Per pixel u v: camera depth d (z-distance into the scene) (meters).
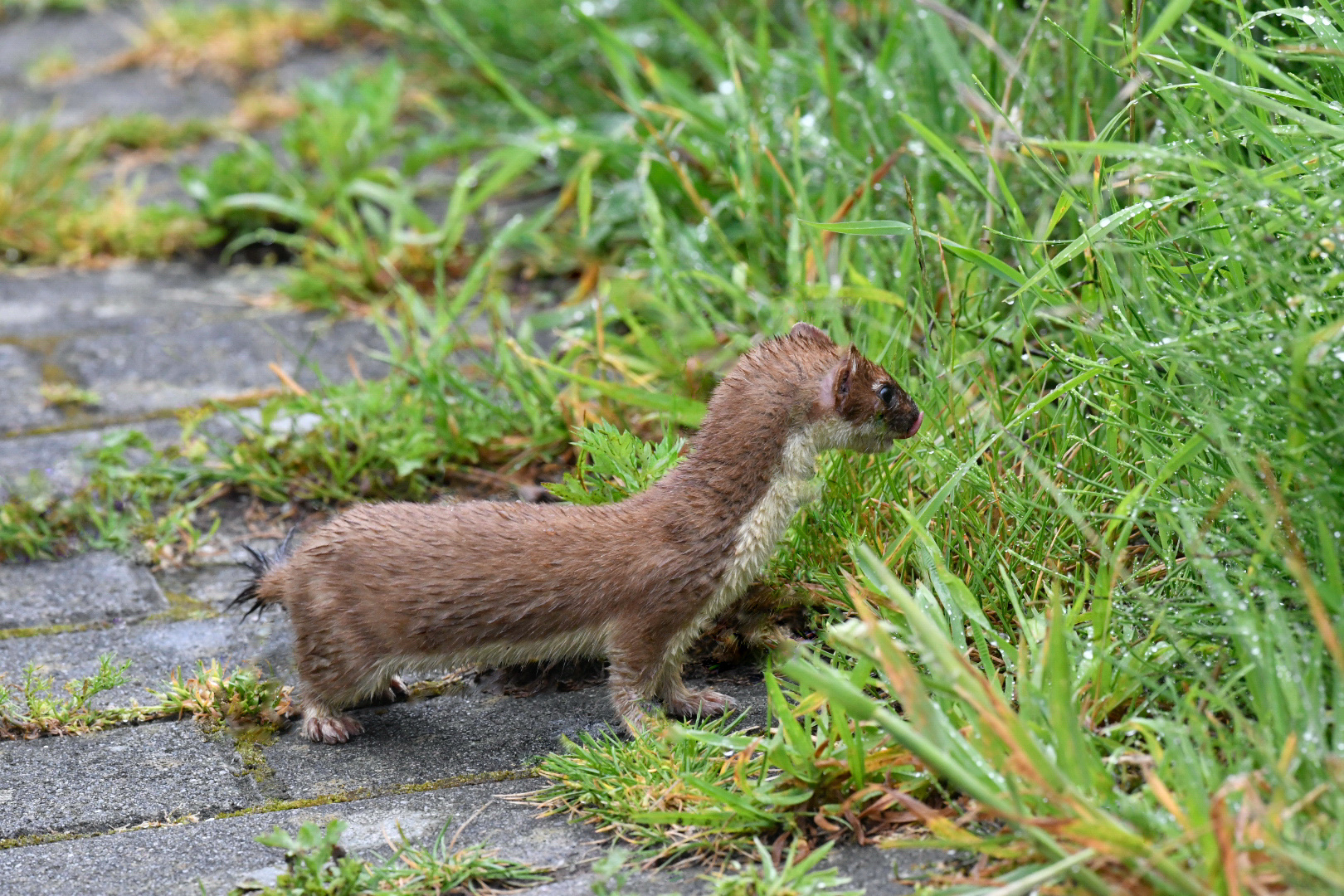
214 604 8.30
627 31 14.70
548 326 10.91
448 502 7.27
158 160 15.59
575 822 5.95
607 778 5.95
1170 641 5.97
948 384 7.91
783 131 11.20
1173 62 6.68
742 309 10.10
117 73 18.17
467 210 12.48
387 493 9.42
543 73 14.88
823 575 7.15
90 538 9.04
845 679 5.61
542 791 6.17
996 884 4.92
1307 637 5.66
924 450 7.38
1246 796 4.68
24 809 6.25
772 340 6.85
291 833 5.98
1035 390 8.09
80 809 6.25
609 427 7.70
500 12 15.83
